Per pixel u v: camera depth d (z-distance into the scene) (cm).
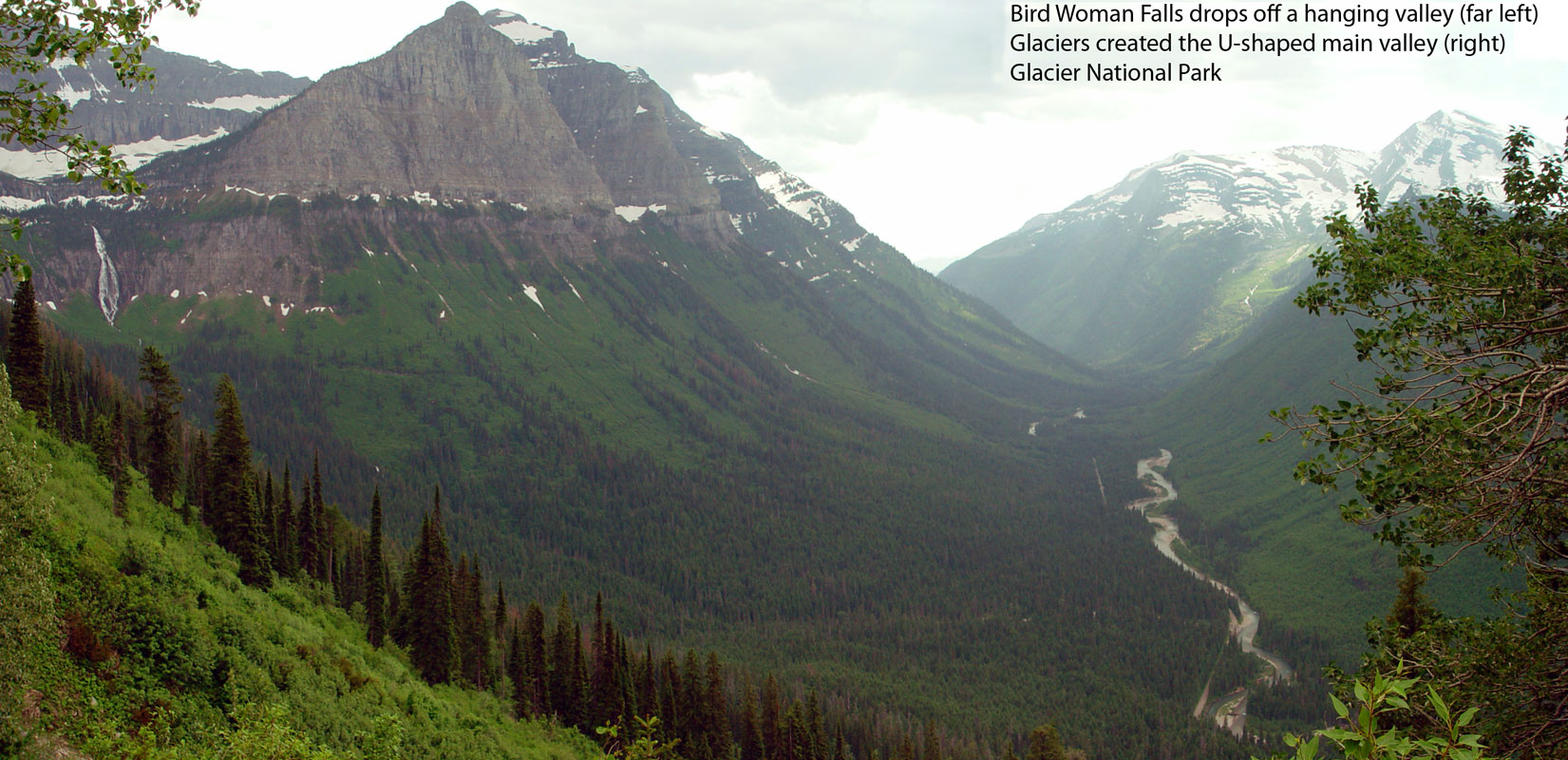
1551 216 3055
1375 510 2659
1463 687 2842
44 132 2291
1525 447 2395
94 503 7356
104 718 4612
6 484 3588
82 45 2334
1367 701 1420
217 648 5853
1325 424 2734
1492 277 2695
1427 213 3216
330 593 10388
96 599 5403
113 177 2308
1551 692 2727
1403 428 2581
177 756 4422
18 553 3641
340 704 6688
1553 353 2655
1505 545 2855
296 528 11056
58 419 9112
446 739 7731
